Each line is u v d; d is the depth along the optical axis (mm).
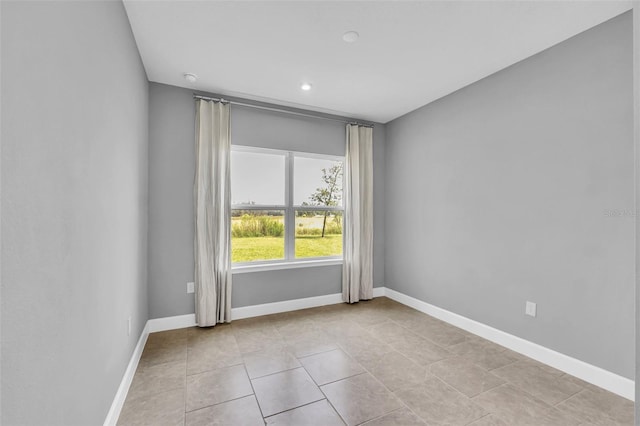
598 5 1810
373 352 2475
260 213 3480
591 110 2033
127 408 1746
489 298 2736
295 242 3686
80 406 1132
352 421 1648
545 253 2301
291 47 2307
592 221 2027
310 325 3072
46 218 867
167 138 2936
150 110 2867
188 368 2203
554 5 1815
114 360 1624
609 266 1947
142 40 2193
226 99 3213
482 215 2812
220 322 3105
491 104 2734
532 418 1675
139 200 2371
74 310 1074
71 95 1041
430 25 2031
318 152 3730
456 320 3064
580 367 2076
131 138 2059
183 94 3012
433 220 3389
